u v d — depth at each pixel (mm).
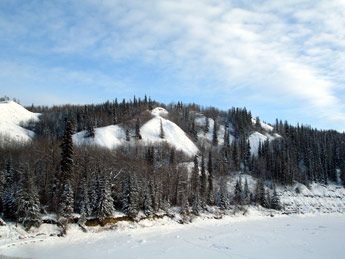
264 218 96750
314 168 150625
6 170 76562
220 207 99625
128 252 51781
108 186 73000
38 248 52688
